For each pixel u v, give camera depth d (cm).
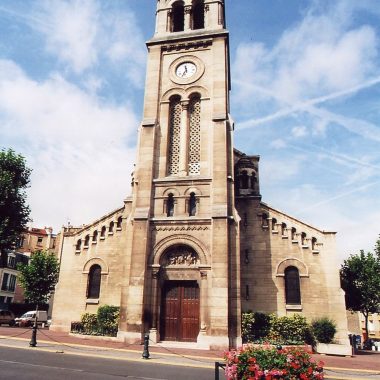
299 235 2869
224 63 2919
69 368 1447
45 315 4009
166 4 3319
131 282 2419
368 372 1745
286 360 927
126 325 2367
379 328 6638
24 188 3428
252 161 3353
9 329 2991
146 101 2933
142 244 2491
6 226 3166
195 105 2948
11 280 6003
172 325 2428
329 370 1738
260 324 2581
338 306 2645
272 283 2797
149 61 3075
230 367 946
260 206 3005
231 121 2786
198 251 2450
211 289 2344
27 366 1433
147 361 1734
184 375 1453
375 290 3678
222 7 3316
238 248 2423
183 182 2644
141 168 2709
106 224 3081
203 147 2734
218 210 2478
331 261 2753
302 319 2523
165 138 2825
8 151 3409
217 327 2242
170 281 2506
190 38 3039
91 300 2892
